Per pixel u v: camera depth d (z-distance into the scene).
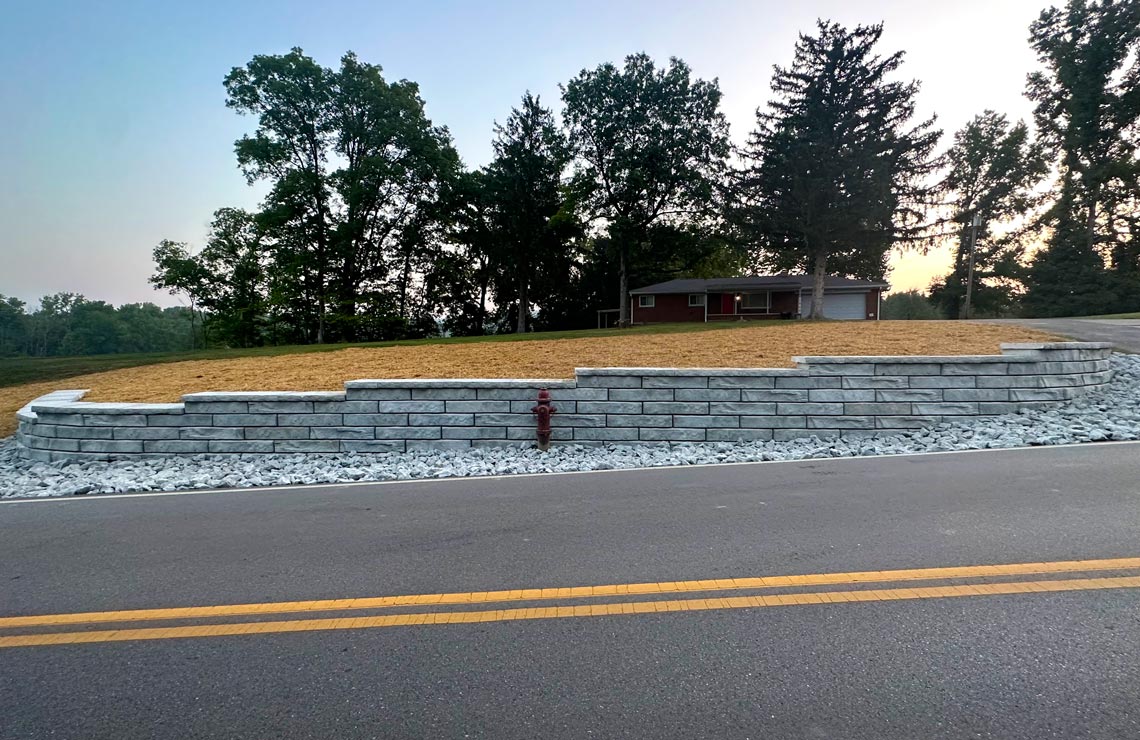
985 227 50.28
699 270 48.81
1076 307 40.66
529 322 47.06
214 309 45.59
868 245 30.05
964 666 2.71
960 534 4.34
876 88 28.16
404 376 11.14
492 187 38.81
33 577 4.05
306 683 2.72
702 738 2.28
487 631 3.16
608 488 6.15
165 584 3.88
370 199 36.53
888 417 8.95
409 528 4.93
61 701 2.62
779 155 29.36
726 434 8.89
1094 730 2.26
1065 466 6.33
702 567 3.91
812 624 3.13
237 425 8.70
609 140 37.94
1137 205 41.06
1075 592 3.39
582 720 2.40
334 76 35.78
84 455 8.74
